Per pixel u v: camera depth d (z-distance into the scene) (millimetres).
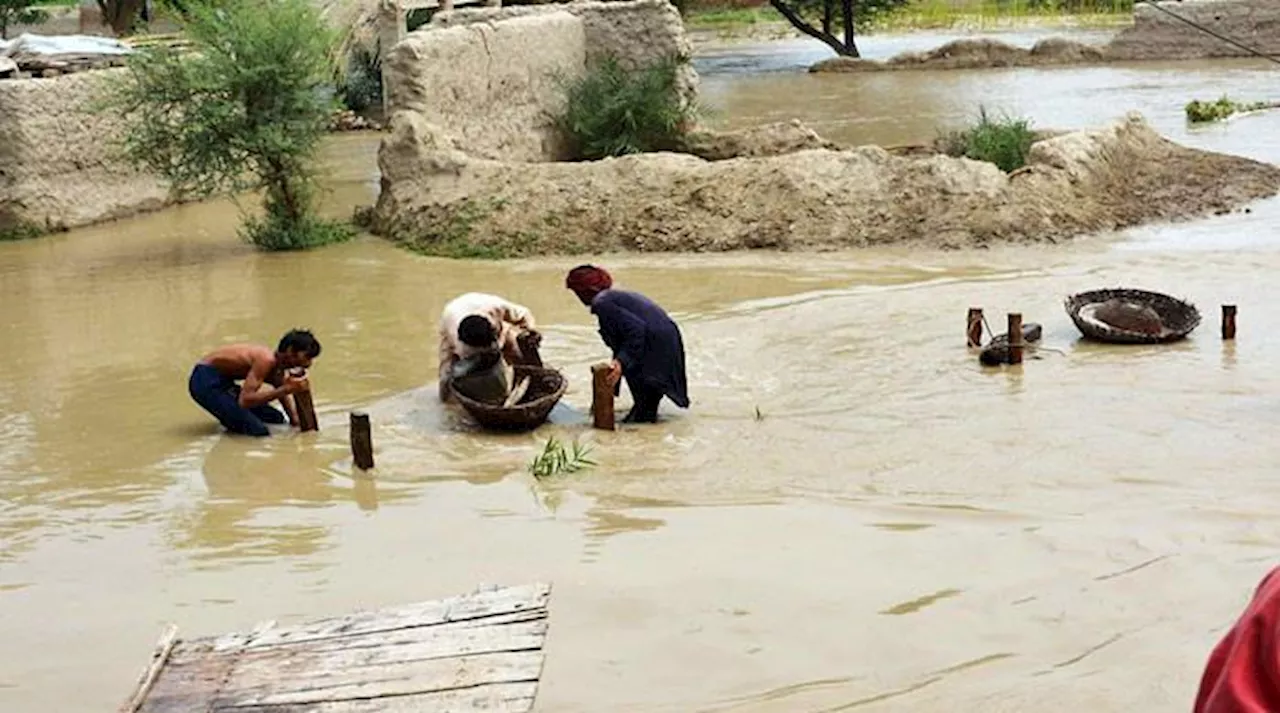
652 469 9508
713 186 17422
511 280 15820
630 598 7418
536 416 10430
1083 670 6410
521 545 8289
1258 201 18344
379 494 9367
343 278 16297
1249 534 7855
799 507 8633
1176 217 17609
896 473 9180
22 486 9906
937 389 11039
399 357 12867
